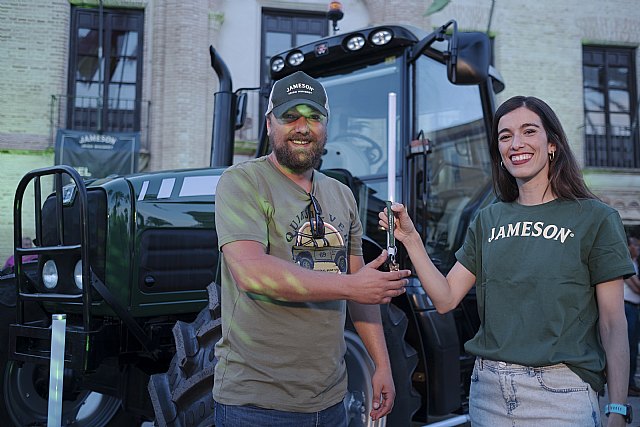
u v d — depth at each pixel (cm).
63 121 1013
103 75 1036
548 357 153
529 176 168
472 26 1112
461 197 370
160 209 282
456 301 183
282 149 167
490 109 398
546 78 1146
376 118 331
